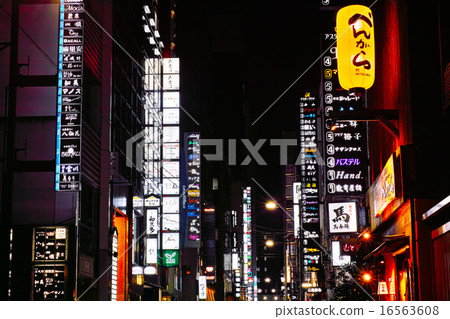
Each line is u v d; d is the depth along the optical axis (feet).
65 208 113.50
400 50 103.14
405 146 94.73
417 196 93.91
